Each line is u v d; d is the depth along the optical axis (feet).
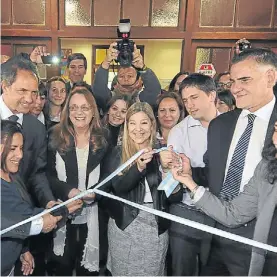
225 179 3.39
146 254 3.68
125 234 3.65
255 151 3.22
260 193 2.96
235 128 3.37
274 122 3.15
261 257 3.21
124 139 3.63
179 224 3.76
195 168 3.59
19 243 3.37
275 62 3.09
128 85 4.47
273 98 3.18
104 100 4.35
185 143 3.65
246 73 3.12
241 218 3.11
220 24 4.59
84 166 3.89
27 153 3.67
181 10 4.61
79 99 3.83
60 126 3.96
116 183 3.57
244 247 3.49
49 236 4.21
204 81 3.61
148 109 3.60
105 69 4.42
